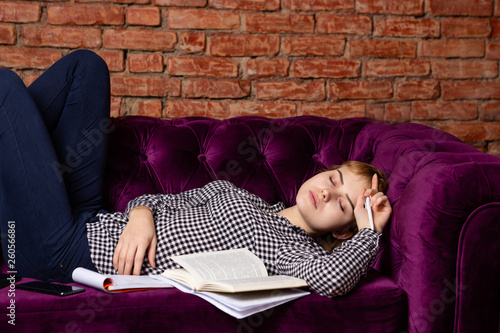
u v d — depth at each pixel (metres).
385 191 1.29
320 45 1.91
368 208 1.17
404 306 1.04
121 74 1.84
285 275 1.11
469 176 0.99
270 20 1.89
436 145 1.26
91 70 1.31
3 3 1.76
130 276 1.05
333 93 1.92
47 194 1.17
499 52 1.99
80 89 1.30
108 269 1.16
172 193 1.48
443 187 0.99
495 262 0.99
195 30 1.86
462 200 0.99
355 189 1.28
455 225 0.99
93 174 1.33
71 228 1.20
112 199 1.44
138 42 1.83
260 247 1.19
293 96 1.91
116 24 1.82
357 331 1.01
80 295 0.96
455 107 1.98
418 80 1.97
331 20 1.91
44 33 1.79
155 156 1.49
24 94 1.18
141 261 1.11
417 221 1.02
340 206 1.26
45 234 1.17
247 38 1.88
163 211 1.25
